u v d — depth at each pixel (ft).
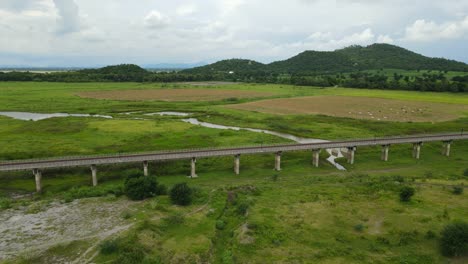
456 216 165.78
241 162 278.46
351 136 363.15
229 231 158.30
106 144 308.19
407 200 186.29
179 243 144.46
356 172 266.57
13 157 268.21
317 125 414.62
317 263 130.41
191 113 496.23
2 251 136.56
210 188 216.54
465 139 353.10
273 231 153.89
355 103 581.94
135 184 195.21
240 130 377.30
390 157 306.76
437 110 508.12
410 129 393.09
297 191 206.80
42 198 205.98
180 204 184.44
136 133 349.00
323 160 293.43
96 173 244.42
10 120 412.98
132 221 160.97
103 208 178.60
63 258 131.23
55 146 298.56
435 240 145.69
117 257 130.41
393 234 151.02
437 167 280.10
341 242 145.48
